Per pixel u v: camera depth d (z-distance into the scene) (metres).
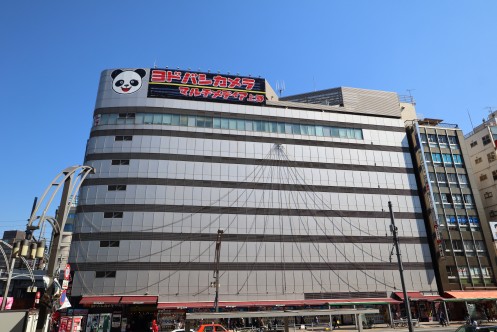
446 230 52.38
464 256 51.50
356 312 23.00
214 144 49.94
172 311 41.72
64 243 67.25
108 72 51.72
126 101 50.06
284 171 50.81
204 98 52.16
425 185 53.53
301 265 46.72
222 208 47.03
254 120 52.62
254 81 55.41
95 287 41.53
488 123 65.94
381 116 60.62
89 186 45.38
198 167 48.28
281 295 44.91
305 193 50.31
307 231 48.47
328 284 46.62
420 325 43.25
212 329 24.61
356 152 54.34
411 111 68.81
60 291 14.29
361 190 52.25
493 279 51.00
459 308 48.78
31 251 12.59
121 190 45.56
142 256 43.19
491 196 60.44
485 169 62.28
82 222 43.88
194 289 42.97
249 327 40.78
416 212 52.84
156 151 47.84
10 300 36.69
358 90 64.19
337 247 48.56
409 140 57.81
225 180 48.44
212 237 45.47
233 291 43.81
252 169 49.84
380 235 50.44
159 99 50.66
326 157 52.94
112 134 48.12
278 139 52.31
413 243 51.00
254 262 45.50
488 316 48.34
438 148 57.19
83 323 39.94
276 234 47.41
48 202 13.35
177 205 45.91
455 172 56.19
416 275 49.34
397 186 53.72
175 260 43.72
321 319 44.09
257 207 48.12
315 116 55.03
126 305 42.28
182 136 49.31
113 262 42.59
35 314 16.31
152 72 52.03
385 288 47.97
